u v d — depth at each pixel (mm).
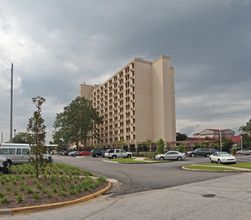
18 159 21484
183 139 83062
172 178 14461
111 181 13586
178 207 7160
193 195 8961
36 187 9961
